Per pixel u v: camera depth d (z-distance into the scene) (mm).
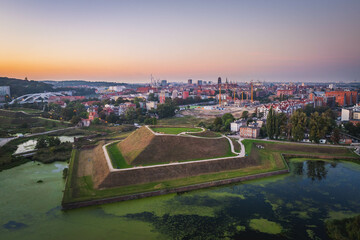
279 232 69812
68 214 77875
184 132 137875
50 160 127938
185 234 68312
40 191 93812
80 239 66000
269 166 118688
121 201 85688
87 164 120375
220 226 72188
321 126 152500
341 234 67000
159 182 97125
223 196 90250
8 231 69438
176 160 112062
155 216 76875
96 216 76688
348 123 180750
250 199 88250
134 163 106875
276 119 164375
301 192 94188
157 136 121688
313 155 136500
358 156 133375
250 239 66562
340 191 95125
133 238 66312
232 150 130375
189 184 95938
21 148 155125
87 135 199750
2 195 90562
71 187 92625
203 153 119688
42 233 68562
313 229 71312
